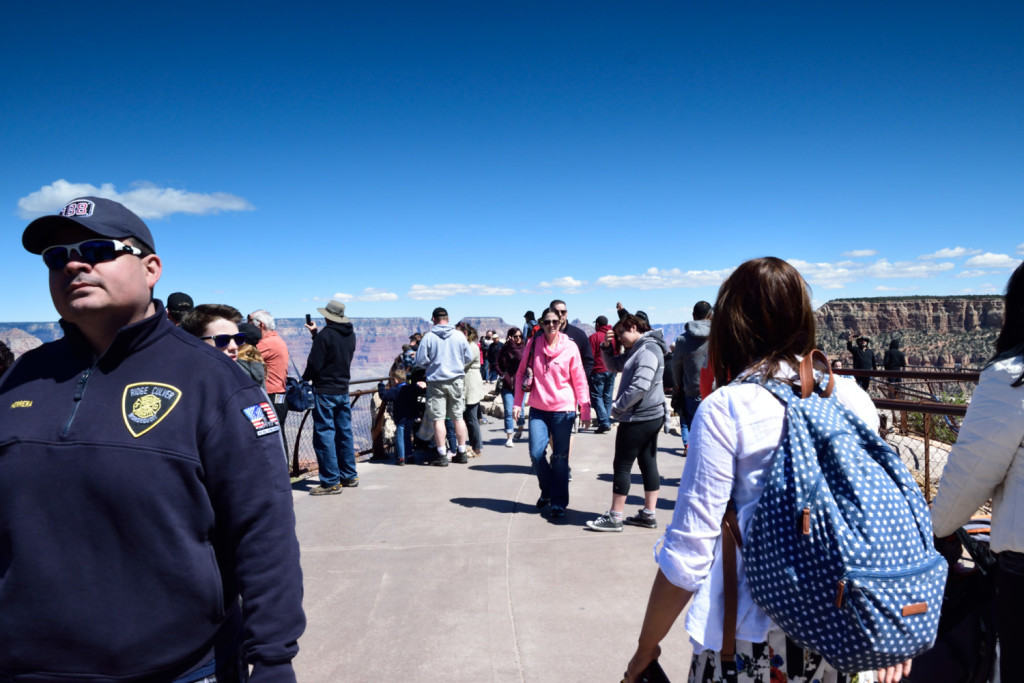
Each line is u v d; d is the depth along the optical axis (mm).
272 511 1263
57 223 1238
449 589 3725
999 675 1698
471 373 7992
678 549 1313
